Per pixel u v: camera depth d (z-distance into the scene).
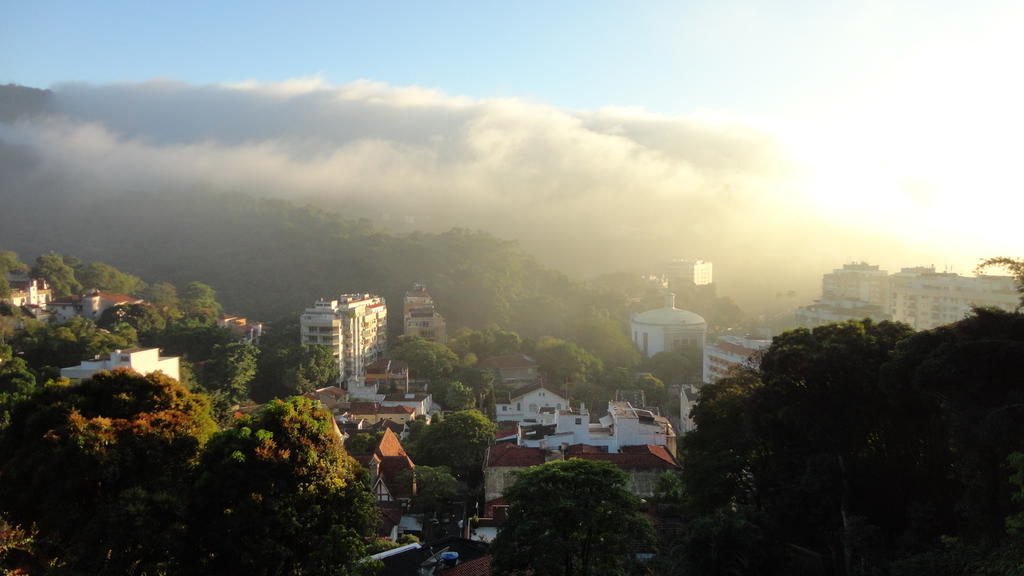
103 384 39.06
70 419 34.00
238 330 146.88
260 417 35.97
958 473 38.22
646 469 67.69
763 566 34.50
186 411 39.41
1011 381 33.31
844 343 43.97
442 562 43.62
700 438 55.78
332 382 130.00
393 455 79.00
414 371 131.62
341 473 35.62
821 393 43.59
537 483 36.16
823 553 44.50
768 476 47.44
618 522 35.47
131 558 30.59
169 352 122.19
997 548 30.44
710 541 34.66
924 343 37.25
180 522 31.53
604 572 35.38
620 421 76.62
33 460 33.38
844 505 41.19
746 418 48.00
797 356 44.31
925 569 32.91
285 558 32.38
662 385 138.00
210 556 32.28
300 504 33.53
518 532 34.41
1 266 160.75
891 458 44.44
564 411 93.56
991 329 35.47
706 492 49.66
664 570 37.88
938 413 39.50
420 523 68.50
